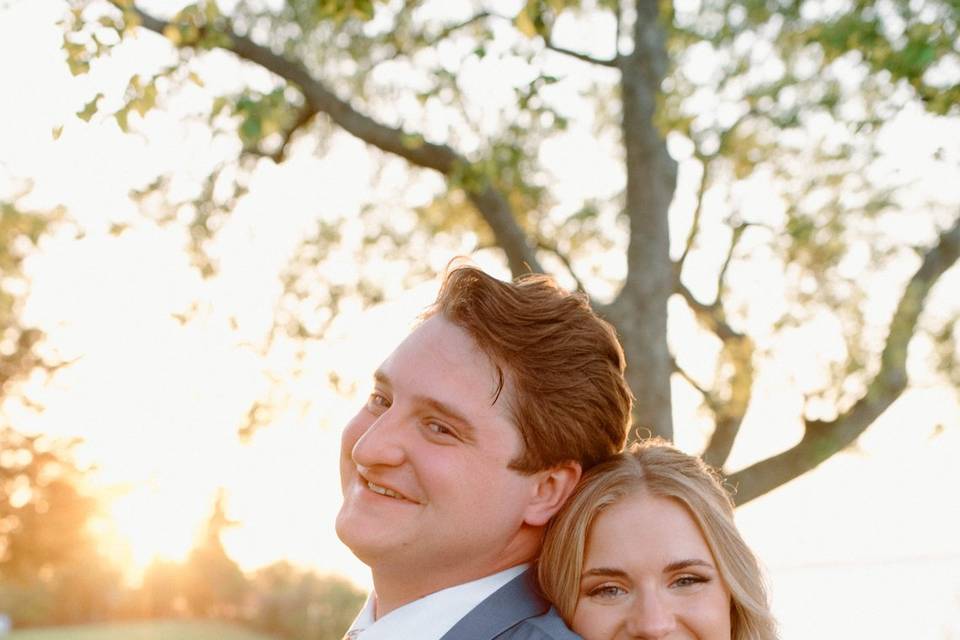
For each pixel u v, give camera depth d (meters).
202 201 8.71
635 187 7.81
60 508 22.69
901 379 8.48
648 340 7.65
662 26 7.83
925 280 8.53
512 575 1.98
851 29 6.53
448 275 1.99
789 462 8.41
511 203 9.09
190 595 47.28
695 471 2.10
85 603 47.34
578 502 2.02
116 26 4.23
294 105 8.52
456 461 1.86
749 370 9.11
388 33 8.52
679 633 1.99
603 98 10.21
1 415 17.83
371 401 2.00
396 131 7.96
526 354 1.90
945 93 6.19
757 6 8.62
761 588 2.08
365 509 1.90
